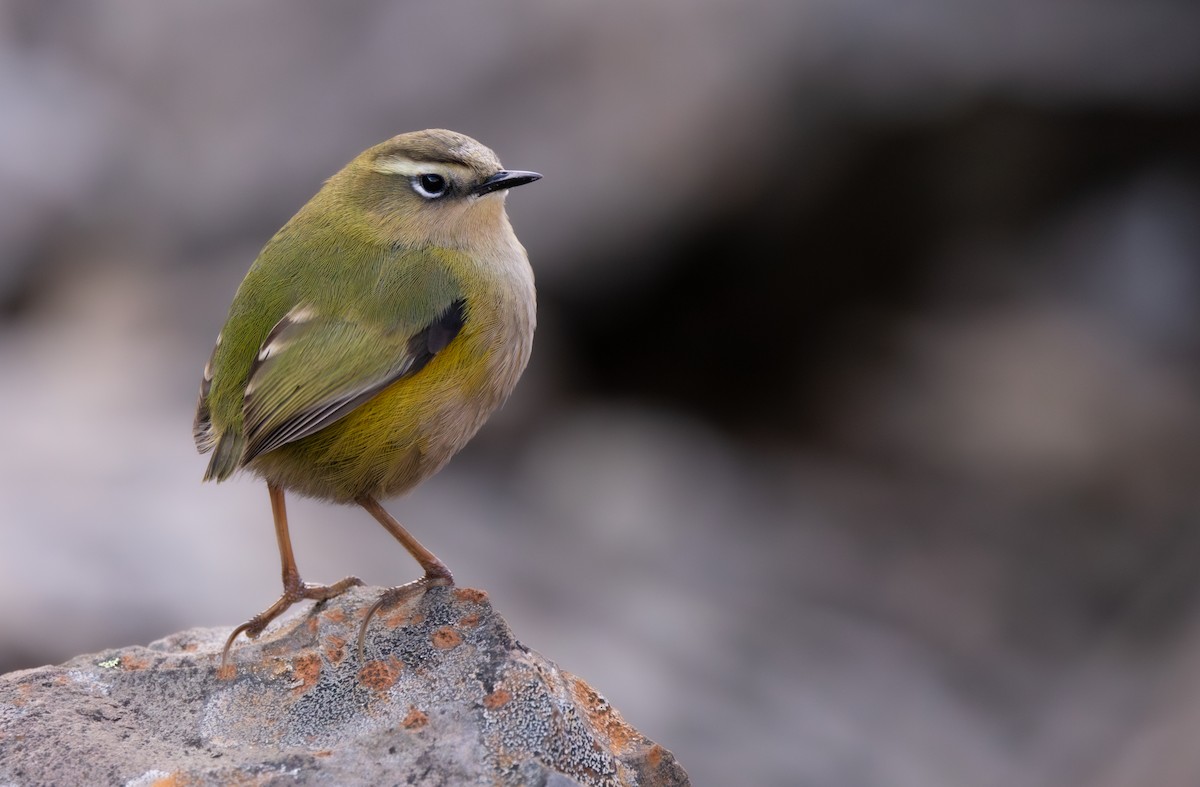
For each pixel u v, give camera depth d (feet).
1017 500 62.08
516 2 61.00
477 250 26.61
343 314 25.07
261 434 24.23
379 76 61.41
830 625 53.88
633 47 59.16
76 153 65.67
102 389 55.83
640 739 21.65
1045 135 60.75
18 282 63.87
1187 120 60.95
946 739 49.06
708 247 60.80
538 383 61.82
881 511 61.26
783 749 45.62
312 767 19.56
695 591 53.62
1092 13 59.06
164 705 21.42
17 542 42.70
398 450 25.04
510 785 19.19
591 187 58.90
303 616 23.98
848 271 63.93
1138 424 63.05
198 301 59.77
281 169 61.21
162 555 43.86
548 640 47.19
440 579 23.79
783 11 58.44
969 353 65.16
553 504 57.11
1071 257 65.36
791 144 58.59
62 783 19.36
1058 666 54.13
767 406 66.28
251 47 64.13
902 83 58.08
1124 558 59.21
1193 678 48.65
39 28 68.80
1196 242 64.13
